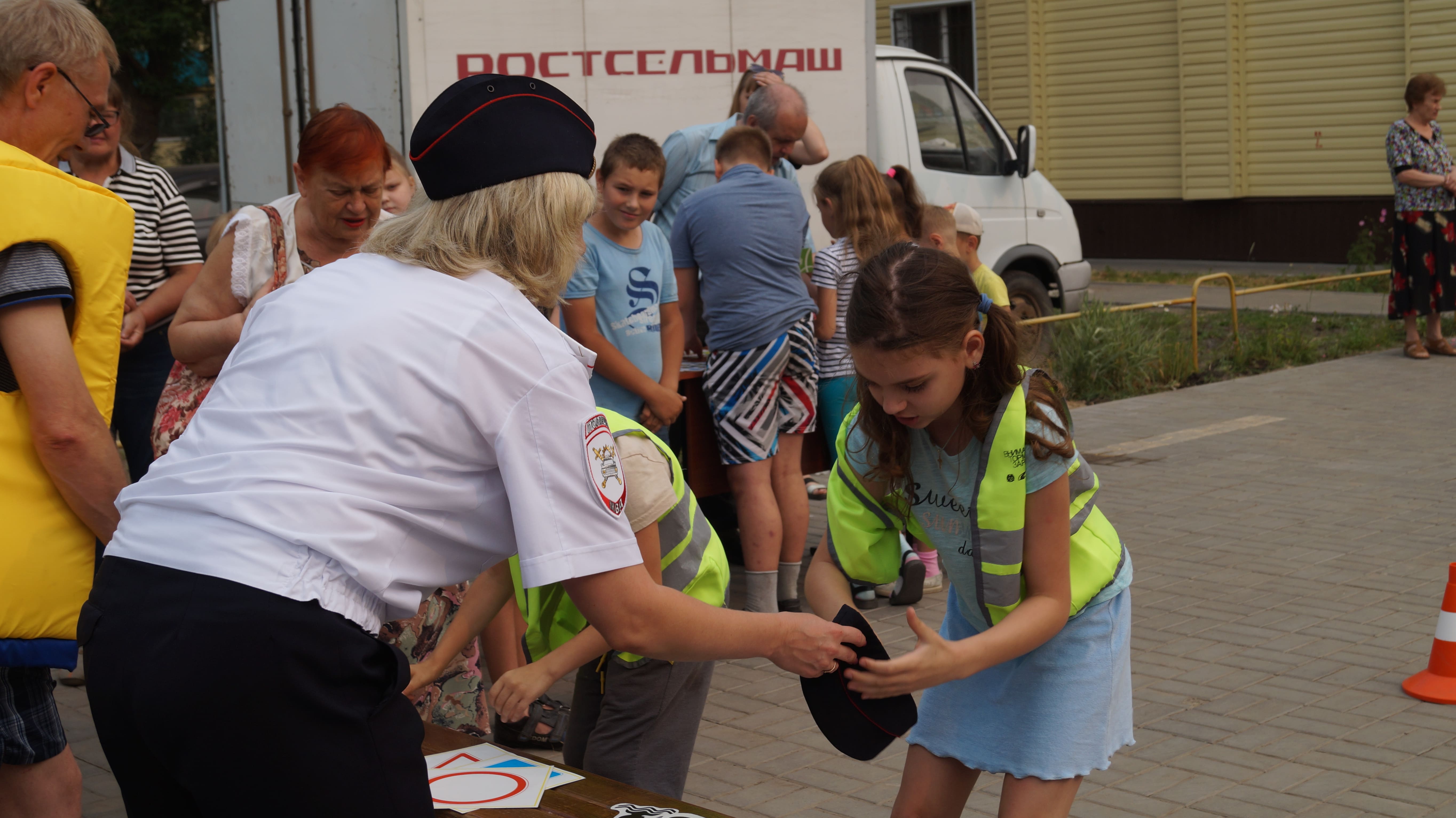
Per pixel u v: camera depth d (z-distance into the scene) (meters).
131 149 4.91
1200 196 18.25
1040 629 2.24
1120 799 3.66
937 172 9.91
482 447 1.68
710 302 4.99
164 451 3.43
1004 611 2.34
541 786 2.25
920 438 2.34
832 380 5.54
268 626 1.56
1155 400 10.20
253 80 7.28
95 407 2.29
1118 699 2.48
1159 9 18.17
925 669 2.11
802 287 5.09
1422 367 10.86
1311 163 17.44
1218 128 17.94
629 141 4.71
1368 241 16.36
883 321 2.09
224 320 3.33
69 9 2.41
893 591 5.52
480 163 1.75
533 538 1.66
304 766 1.57
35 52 2.35
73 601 2.35
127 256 2.43
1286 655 4.76
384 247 1.81
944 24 20.33
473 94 1.76
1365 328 12.57
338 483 1.62
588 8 6.93
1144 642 4.93
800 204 5.10
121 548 1.69
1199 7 17.75
